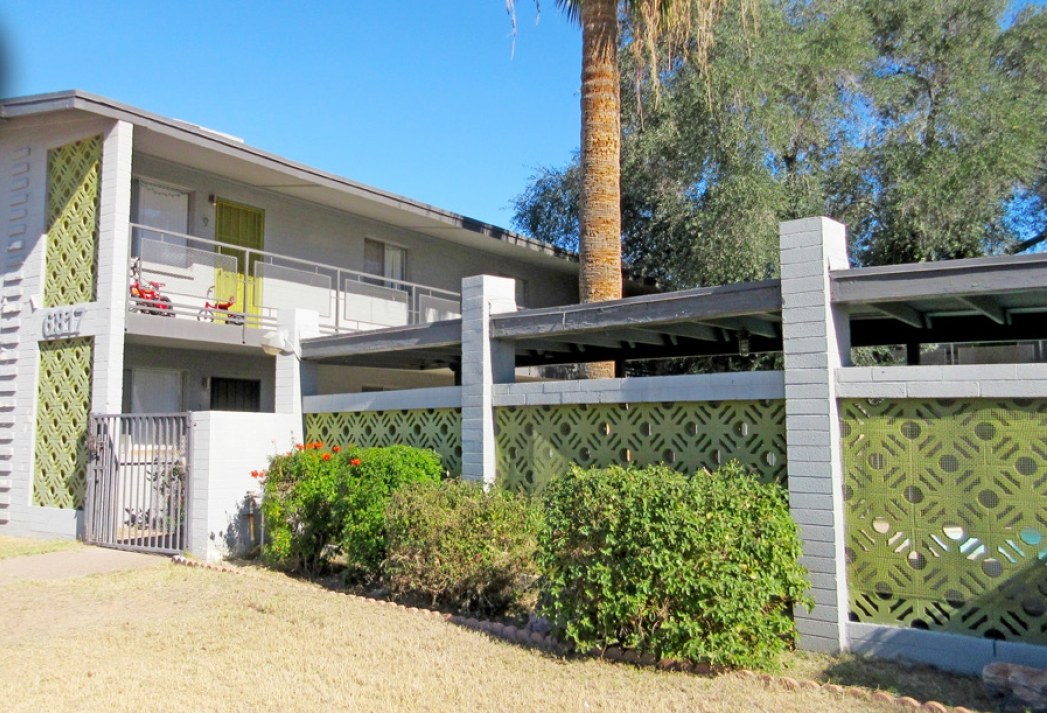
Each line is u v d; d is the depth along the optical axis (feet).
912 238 56.44
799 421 23.13
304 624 25.48
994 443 20.94
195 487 36.63
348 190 52.75
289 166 49.08
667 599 21.20
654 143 60.29
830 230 23.48
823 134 59.11
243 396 55.26
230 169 49.26
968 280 21.34
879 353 61.46
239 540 36.96
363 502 30.66
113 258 41.19
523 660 22.20
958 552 21.33
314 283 53.67
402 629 25.04
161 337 43.91
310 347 39.34
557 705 18.84
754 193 55.01
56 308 43.14
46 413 43.70
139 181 47.62
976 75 58.75
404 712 18.44
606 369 43.88
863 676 20.61
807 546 22.81
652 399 26.66
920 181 54.90
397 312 60.08
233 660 22.04
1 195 46.32
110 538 39.55
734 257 55.31
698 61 54.24
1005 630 20.62
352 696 19.40
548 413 30.17
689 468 26.18
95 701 18.93
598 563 21.70
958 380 21.17
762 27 56.34
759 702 18.90
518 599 28.30
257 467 37.83
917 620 22.16
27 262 44.93
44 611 27.50
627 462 27.76
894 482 22.26
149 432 38.88
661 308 27.22
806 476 22.93
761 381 24.38
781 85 57.00
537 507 28.25
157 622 25.89
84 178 43.16
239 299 51.65
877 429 22.56
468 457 31.83
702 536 20.88
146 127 42.34
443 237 65.92
